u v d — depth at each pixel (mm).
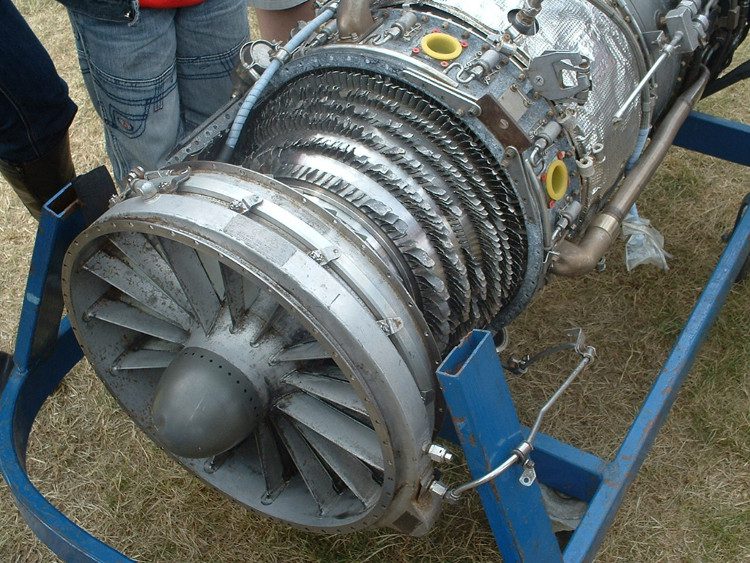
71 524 1920
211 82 2676
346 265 1468
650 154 2217
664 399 2053
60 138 2666
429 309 1726
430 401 1585
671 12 2074
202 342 1666
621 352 2711
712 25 2449
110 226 1567
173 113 2520
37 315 2061
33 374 2248
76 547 1874
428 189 1699
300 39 1836
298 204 1517
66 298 1781
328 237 1489
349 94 1771
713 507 2279
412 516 1622
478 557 2182
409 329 1518
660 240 2545
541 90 1682
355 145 1723
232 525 2285
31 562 2256
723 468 2373
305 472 1762
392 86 1724
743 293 2846
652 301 2859
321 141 1742
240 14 2590
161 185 1562
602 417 2533
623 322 2801
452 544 2207
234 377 1614
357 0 1741
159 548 2252
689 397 2562
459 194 1721
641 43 2119
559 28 1902
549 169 1730
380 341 1413
